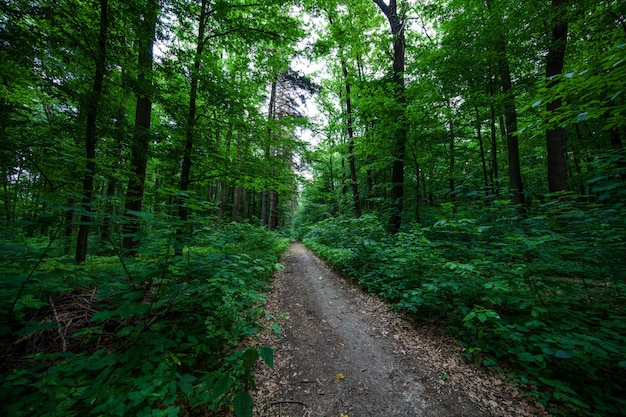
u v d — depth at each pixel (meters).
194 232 3.25
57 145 4.07
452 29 7.01
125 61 4.68
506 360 2.85
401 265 5.09
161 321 2.94
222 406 2.19
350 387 2.64
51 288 2.94
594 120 8.70
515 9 5.80
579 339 2.42
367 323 4.15
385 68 10.50
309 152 7.34
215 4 5.11
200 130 5.52
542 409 2.18
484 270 4.05
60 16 3.71
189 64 5.06
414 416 2.25
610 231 3.37
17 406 1.62
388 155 8.46
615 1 4.52
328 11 9.38
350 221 9.35
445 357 3.05
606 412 2.03
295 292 5.78
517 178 7.45
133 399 1.76
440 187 11.73
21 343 2.45
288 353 3.26
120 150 4.95
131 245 5.85
